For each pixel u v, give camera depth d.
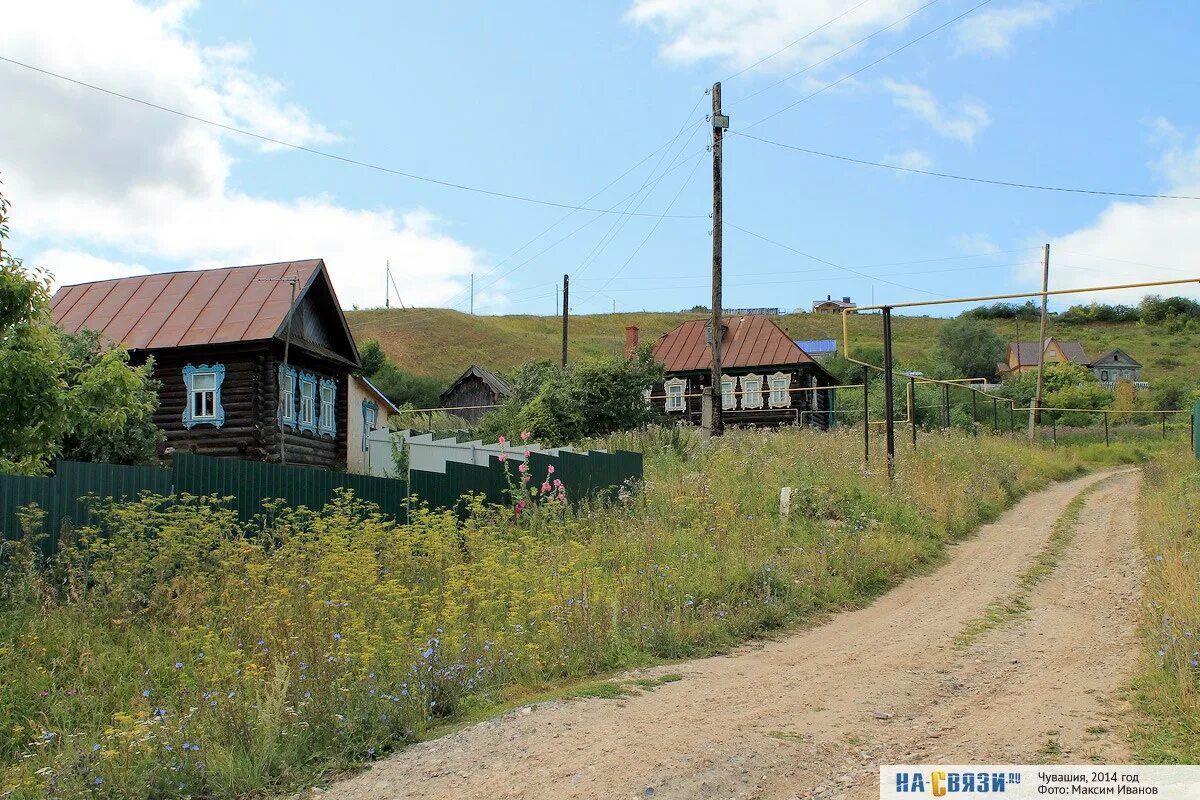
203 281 26.06
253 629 9.25
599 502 18.31
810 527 17.59
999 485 26.91
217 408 23.86
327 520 12.75
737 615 12.13
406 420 36.03
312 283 26.19
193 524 11.40
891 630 11.98
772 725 7.53
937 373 78.88
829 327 122.38
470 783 6.36
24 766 6.76
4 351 12.58
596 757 6.69
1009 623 12.23
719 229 27.72
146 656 8.94
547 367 35.44
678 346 52.06
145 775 6.34
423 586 11.70
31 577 9.70
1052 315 134.62
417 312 98.94
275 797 6.33
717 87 27.34
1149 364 108.00
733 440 27.25
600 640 10.21
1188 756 6.46
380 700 7.62
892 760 6.75
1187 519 17.03
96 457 18.66
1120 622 11.73
